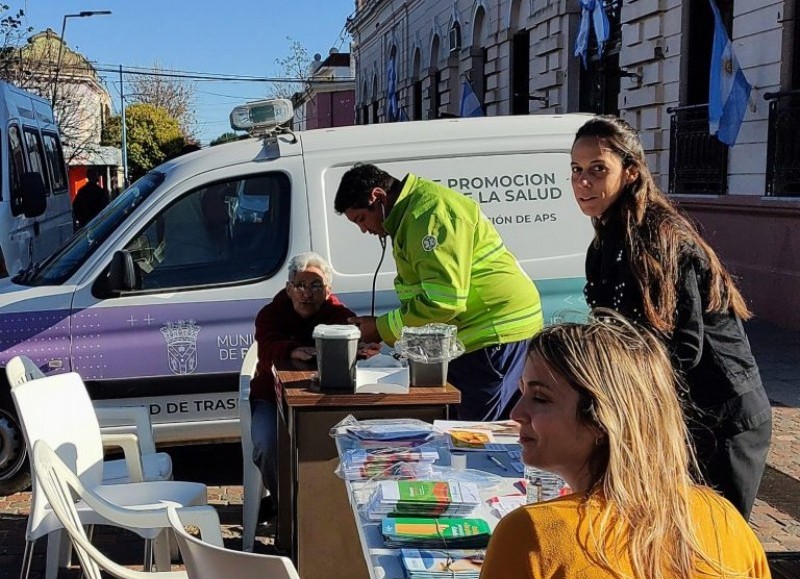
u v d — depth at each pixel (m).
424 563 2.32
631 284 3.01
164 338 5.58
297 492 3.77
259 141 5.85
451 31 23.72
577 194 3.17
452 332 3.85
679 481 1.82
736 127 10.90
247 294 5.65
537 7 17.81
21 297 5.58
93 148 31.94
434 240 4.08
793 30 10.41
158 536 4.19
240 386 4.93
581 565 1.72
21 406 4.00
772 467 6.11
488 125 5.91
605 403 1.82
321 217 5.69
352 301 5.63
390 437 3.32
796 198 10.25
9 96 9.11
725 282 3.08
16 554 4.90
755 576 1.91
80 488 3.61
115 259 5.44
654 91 13.30
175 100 64.31
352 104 57.69
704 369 3.10
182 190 5.69
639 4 13.62
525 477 2.97
